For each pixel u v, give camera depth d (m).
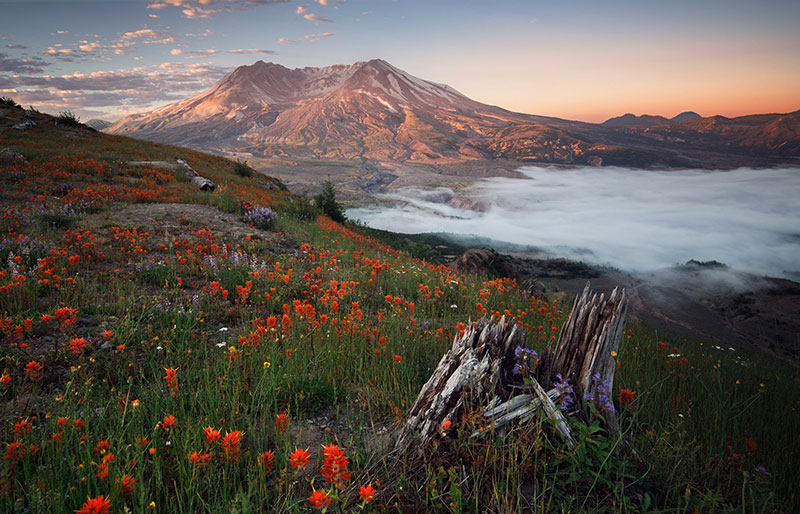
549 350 3.67
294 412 3.77
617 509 2.50
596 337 3.54
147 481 2.68
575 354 3.64
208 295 6.66
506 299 9.20
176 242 9.14
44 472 2.55
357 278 8.78
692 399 4.64
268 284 7.61
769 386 6.29
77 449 2.75
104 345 4.64
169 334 5.06
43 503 2.28
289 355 4.47
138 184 17.52
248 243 10.53
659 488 2.81
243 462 2.93
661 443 3.17
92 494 2.50
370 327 5.66
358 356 4.71
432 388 3.46
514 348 3.57
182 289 7.09
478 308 6.91
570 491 2.71
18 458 2.52
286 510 2.47
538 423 2.96
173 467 2.78
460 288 9.08
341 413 3.82
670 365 6.09
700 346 9.69
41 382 3.86
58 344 4.61
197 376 4.09
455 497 2.36
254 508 2.46
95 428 3.10
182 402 3.38
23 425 2.65
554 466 2.87
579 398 3.37
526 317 7.62
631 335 7.74
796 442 3.98
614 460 2.87
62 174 16.31
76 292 6.04
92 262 7.80
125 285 6.74
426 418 3.18
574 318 3.74
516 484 2.68
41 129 29.58
